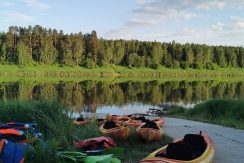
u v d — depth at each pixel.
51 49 98.25
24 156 7.96
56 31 107.69
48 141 9.16
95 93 43.72
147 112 26.17
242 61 132.75
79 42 101.75
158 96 42.22
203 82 73.38
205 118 21.42
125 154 10.48
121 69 105.44
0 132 8.99
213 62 129.62
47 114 11.59
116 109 29.66
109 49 105.00
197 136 9.57
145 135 11.91
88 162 8.27
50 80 67.00
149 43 122.31
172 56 123.31
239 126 17.33
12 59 95.25
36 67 93.62
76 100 35.38
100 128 12.58
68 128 11.12
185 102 36.25
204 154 8.58
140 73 104.06
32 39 102.94
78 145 9.97
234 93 47.12
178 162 7.54
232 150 11.70
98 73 96.69
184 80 81.50
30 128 10.00
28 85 51.16
